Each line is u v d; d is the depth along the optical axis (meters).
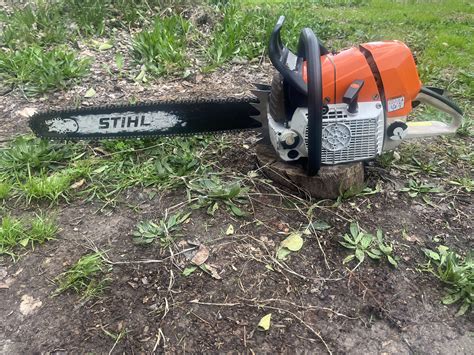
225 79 1.46
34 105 1.24
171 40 1.54
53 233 0.84
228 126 1.00
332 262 0.81
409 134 0.96
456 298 0.75
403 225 0.90
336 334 0.70
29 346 0.67
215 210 0.89
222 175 0.99
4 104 1.24
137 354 0.66
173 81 1.42
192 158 1.01
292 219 0.89
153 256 0.80
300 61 0.84
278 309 0.73
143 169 0.99
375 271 0.80
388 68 0.83
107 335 0.68
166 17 1.72
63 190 0.93
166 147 1.06
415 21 2.30
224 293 0.75
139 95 1.32
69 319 0.70
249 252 0.82
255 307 0.73
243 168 1.02
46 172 1.00
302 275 0.78
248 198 0.92
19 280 0.76
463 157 1.11
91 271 0.77
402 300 0.76
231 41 1.60
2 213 0.89
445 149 1.14
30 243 0.83
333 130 0.82
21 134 1.12
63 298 0.73
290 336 0.69
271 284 0.77
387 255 0.82
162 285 0.76
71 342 0.67
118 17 1.81
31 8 1.72
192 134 1.01
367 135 0.84
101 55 1.54
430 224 0.90
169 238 0.83
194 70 1.49
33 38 1.53
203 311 0.72
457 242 0.87
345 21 2.27
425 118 1.27
